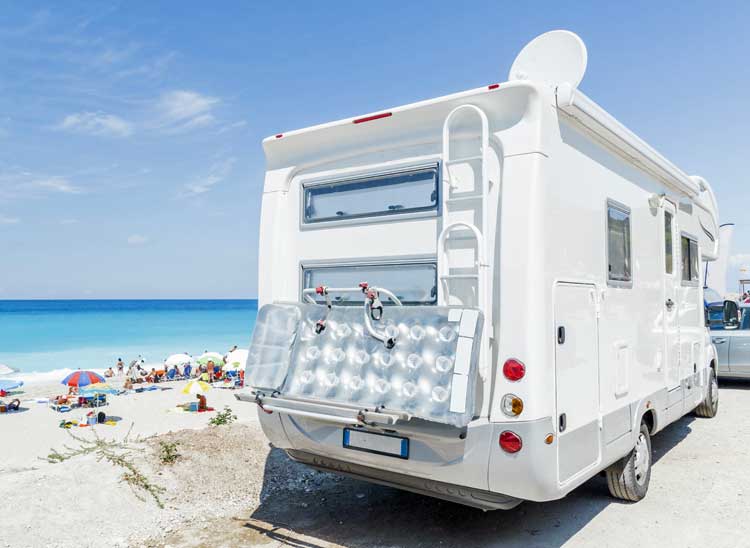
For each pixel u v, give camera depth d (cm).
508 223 354
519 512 486
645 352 516
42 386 2219
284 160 483
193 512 492
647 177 539
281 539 439
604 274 436
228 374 2228
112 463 547
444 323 360
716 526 454
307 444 435
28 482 499
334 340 410
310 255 465
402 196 416
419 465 373
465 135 384
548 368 350
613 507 495
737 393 1041
